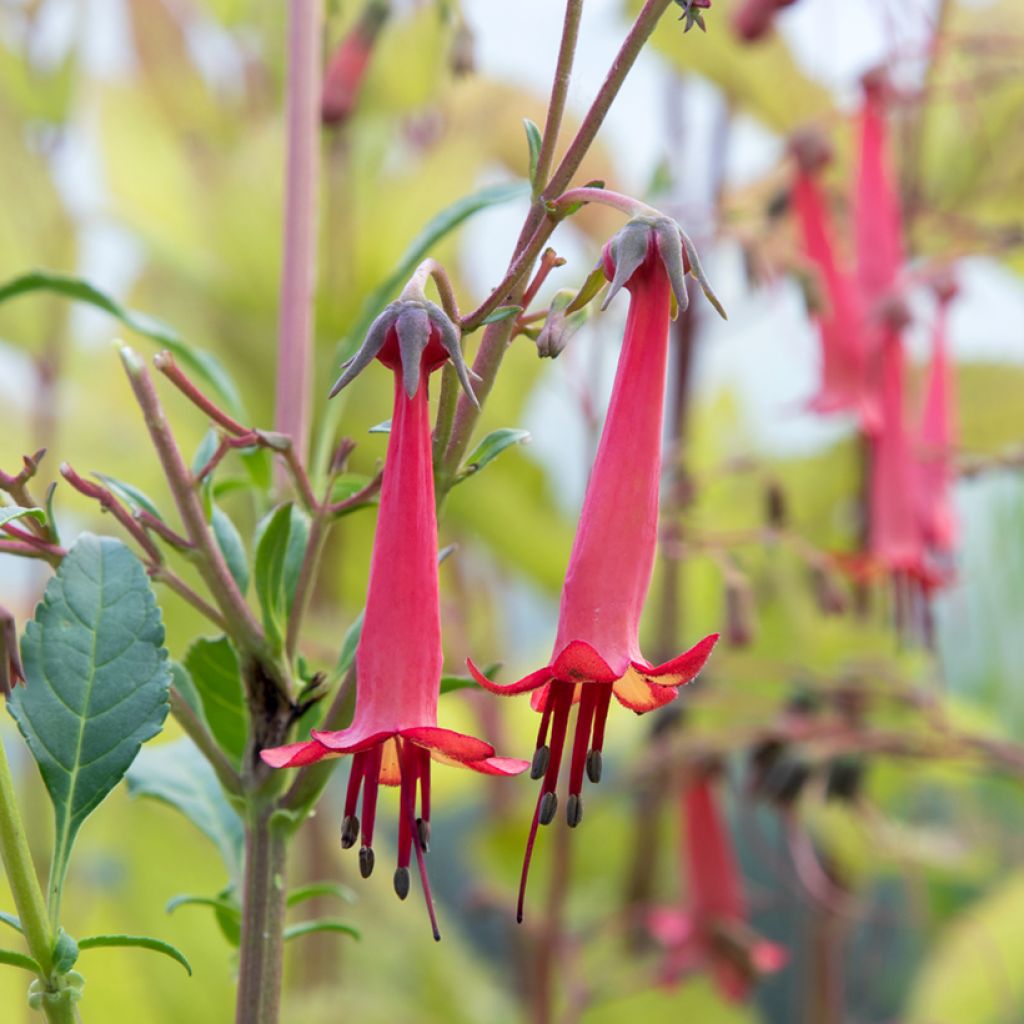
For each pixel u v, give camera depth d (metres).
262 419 0.84
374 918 0.94
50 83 0.81
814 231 0.74
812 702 0.79
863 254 0.73
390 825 1.16
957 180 0.89
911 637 0.88
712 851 0.82
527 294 0.46
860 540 0.87
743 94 0.84
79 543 0.46
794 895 0.99
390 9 0.61
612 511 0.45
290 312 0.51
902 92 0.75
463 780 1.03
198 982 0.74
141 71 0.88
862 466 0.89
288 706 0.47
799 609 0.89
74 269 0.84
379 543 0.45
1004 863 0.95
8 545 0.46
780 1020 1.16
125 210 0.83
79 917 0.75
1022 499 1.00
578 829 0.99
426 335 0.44
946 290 0.76
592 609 0.45
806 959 1.01
